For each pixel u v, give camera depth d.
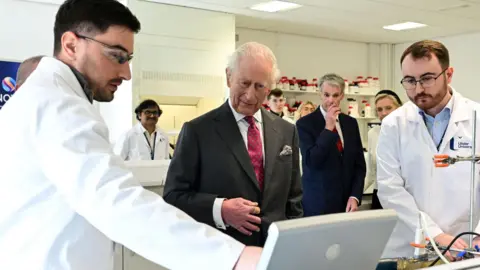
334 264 0.78
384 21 5.88
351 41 7.28
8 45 4.72
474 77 6.69
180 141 1.57
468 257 1.18
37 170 0.92
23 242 0.94
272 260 0.68
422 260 1.23
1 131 0.94
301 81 6.48
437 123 1.83
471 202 1.32
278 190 1.61
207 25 5.29
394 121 1.93
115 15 1.01
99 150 0.89
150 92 4.96
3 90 4.60
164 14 5.02
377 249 0.83
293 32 6.59
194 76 5.23
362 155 2.93
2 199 0.94
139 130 4.63
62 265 0.95
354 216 0.75
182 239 0.83
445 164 1.33
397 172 1.91
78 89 1.01
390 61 7.55
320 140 2.75
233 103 1.59
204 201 1.46
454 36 6.90
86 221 0.96
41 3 4.85
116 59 1.03
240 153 1.55
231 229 1.48
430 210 1.81
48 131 0.88
